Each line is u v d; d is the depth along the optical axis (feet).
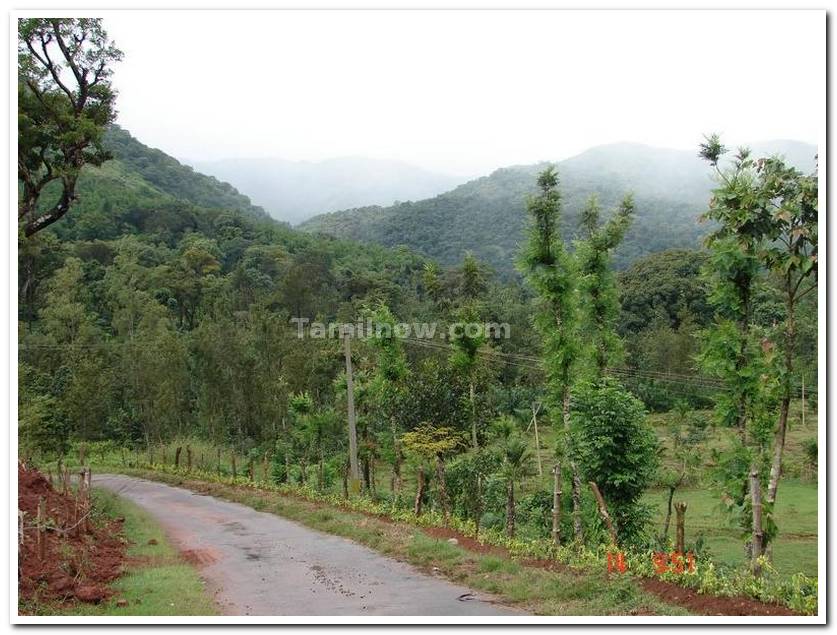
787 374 30.66
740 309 32.42
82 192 309.01
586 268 51.19
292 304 210.59
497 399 130.82
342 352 107.86
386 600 29.60
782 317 55.62
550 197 47.96
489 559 34.50
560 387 47.47
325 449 94.27
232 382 119.96
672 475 75.87
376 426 86.38
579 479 42.34
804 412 127.03
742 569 28.55
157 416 125.70
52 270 192.65
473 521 45.93
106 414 138.72
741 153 32.73
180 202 334.85
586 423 41.88
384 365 73.77
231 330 126.93
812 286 30.63
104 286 210.18
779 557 54.70
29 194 63.36
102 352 150.20
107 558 38.52
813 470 101.40
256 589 32.83
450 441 65.46
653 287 197.77
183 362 129.70
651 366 155.63
